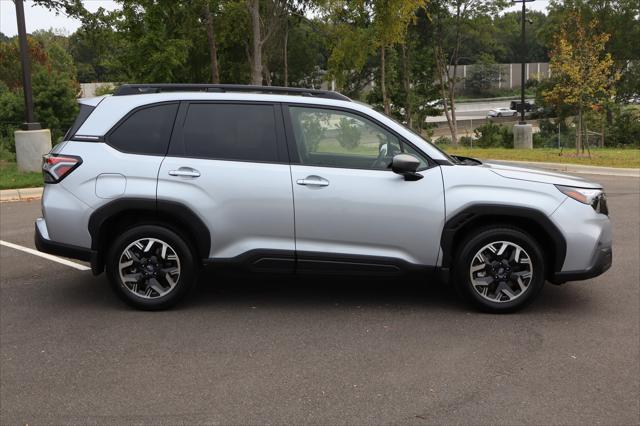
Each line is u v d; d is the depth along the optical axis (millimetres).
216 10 27406
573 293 5969
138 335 4840
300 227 5164
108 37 22688
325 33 28156
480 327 5047
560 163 18891
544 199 5164
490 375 4180
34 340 4734
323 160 5289
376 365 4320
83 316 5246
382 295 5855
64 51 72500
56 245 5254
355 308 5488
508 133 41406
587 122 24156
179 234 5234
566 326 5086
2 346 4621
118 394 3883
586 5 48875
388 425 3529
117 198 5133
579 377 4160
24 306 5492
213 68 28000
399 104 47781
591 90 20750
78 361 4363
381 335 4863
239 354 4496
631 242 8062
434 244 5188
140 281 5293
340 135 5305
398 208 5137
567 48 21250
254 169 5172
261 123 5293
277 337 4816
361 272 5230
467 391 3947
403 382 4066
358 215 5137
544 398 3863
